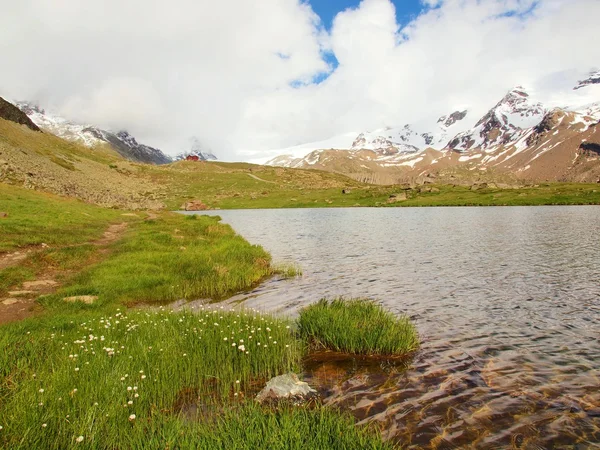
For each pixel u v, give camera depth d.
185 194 166.62
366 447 6.05
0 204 37.09
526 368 10.43
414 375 9.93
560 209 88.94
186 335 10.89
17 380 7.79
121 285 18.31
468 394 8.97
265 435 6.19
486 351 11.64
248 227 60.72
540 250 32.34
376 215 86.81
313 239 43.31
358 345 11.29
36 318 12.75
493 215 75.75
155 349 9.77
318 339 11.88
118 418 6.81
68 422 6.44
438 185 170.00
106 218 49.00
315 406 8.23
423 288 20.28
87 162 157.88
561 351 11.68
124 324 11.95
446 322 14.55
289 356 10.44
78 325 11.95
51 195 53.72
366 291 19.80
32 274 19.00
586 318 15.02
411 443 7.13
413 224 60.31
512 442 7.22
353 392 8.98
